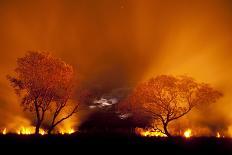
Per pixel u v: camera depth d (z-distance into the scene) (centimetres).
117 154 2892
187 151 3059
